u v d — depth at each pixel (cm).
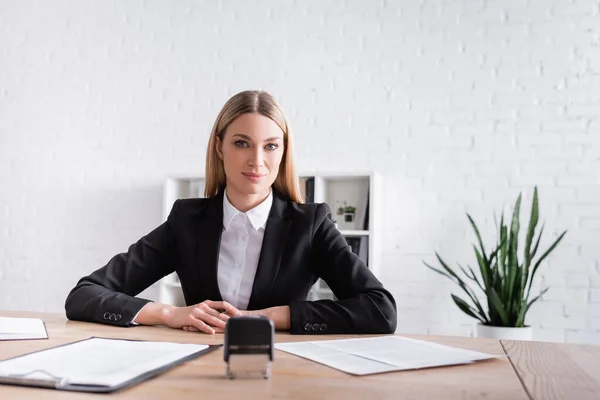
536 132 325
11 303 399
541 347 119
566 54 323
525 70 329
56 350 96
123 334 124
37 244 398
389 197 344
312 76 362
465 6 341
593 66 319
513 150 328
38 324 132
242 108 154
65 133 401
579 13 323
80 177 396
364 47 355
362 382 80
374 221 317
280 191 173
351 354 101
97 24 401
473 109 335
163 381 78
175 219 172
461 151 336
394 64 349
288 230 164
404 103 346
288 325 134
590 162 316
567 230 315
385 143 347
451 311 331
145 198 385
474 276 307
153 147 387
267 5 373
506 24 333
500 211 327
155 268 171
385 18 353
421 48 346
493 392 77
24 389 72
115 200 390
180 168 382
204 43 382
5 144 409
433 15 345
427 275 336
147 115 389
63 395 69
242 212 165
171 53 388
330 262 162
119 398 69
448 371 90
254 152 153
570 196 317
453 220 334
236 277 166
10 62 413
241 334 81
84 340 107
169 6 390
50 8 410
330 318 132
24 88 410
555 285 315
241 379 80
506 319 289
